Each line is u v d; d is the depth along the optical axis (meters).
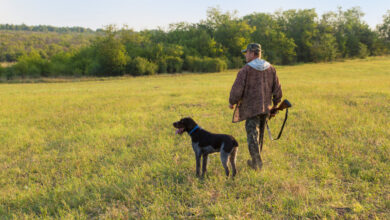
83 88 24.23
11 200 3.95
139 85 26.86
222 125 7.77
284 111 9.38
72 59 53.22
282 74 37.03
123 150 5.90
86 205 3.61
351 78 28.92
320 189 3.75
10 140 7.09
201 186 4.08
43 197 3.95
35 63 47.91
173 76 45.53
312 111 9.07
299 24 78.62
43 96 16.53
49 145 6.69
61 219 3.25
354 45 80.88
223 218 3.14
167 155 5.45
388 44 87.19
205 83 27.20
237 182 4.07
